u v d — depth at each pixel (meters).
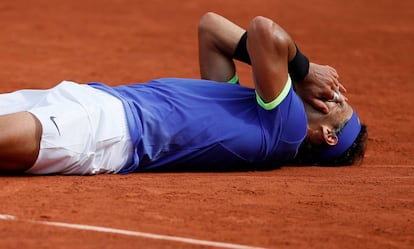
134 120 20.36
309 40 52.19
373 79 41.34
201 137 20.91
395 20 61.09
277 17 60.47
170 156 20.98
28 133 18.94
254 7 64.25
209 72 23.47
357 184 20.70
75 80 38.19
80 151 19.55
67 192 18.45
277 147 21.44
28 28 51.12
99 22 54.69
